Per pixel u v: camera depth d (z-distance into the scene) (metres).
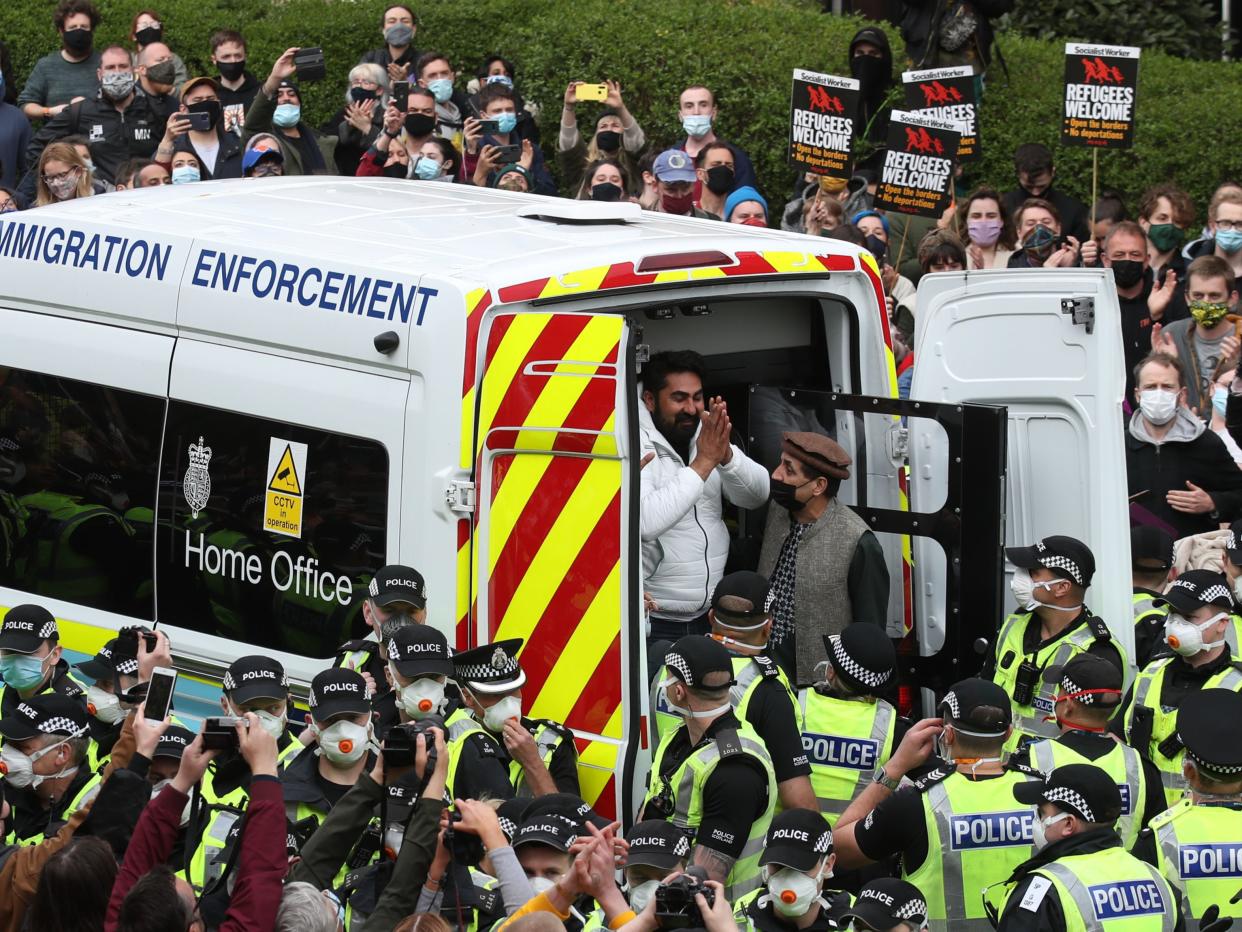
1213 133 48.97
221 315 26.05
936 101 43.50
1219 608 26.14
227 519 26.08
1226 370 36.03
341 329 24.61
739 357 27.97
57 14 51.56
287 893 19.20
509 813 20.97
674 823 21.81
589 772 22.94
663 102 51.06
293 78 54.22
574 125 47.75
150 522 26.97
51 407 28.05
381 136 45.44
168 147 46.19
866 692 24.03
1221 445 33.31
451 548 23.47
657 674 25.14
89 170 44.09
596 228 27.33
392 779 20.38
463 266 24.33
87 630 27.61
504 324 23.36
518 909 19.08
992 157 49.75
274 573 25.55
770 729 23.34
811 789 23.27
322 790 21.86
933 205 41.25
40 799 23.94
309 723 22.97
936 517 26.44
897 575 27.22
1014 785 21.86
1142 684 26.77
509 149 44.78
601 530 22.91
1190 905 21.73
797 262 26.73
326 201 29.28
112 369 27.27
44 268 28.23
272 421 25.41
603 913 20.09
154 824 19.86
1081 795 20.33
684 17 52.00
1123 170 49.16
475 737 22.83
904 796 21.81
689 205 43.41
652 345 27.14
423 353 23.69
